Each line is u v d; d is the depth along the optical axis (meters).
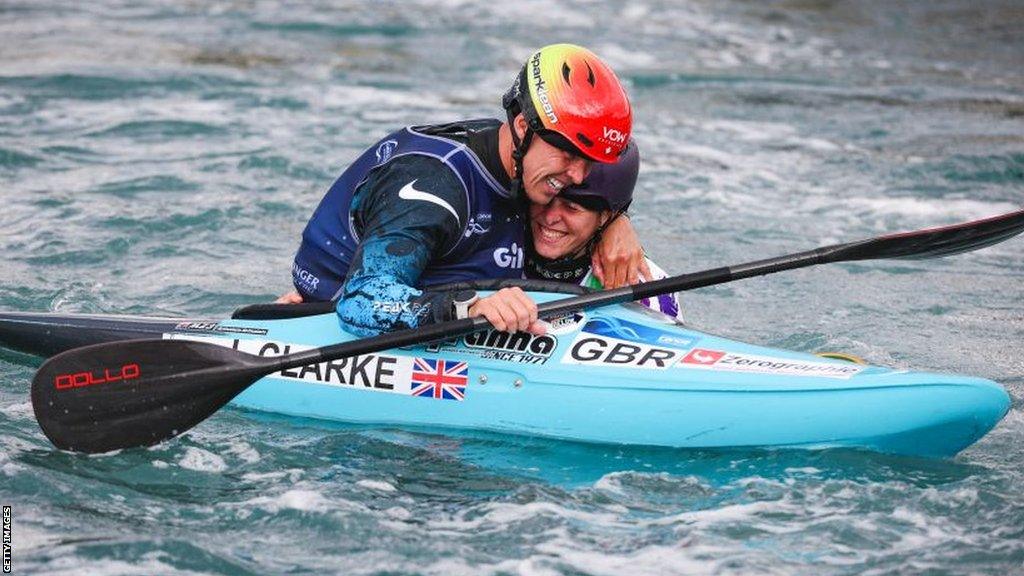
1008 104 42.34
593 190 18.22
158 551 14.37
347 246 18.98
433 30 51.47
